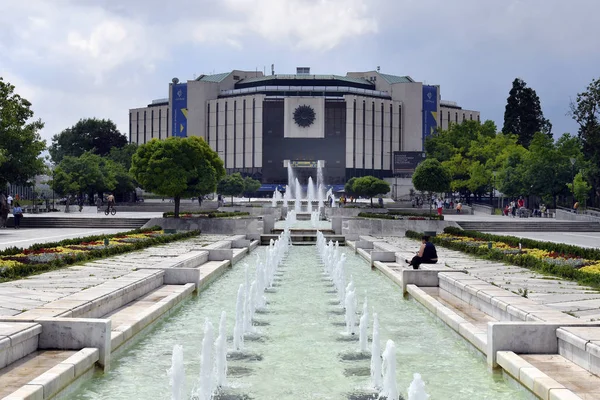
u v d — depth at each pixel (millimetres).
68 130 120688
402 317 12820
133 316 10906
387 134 124250
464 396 7613
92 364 8172
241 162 121812
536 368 7594
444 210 64250
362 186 72250
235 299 14953
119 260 18922
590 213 52844
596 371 7355
